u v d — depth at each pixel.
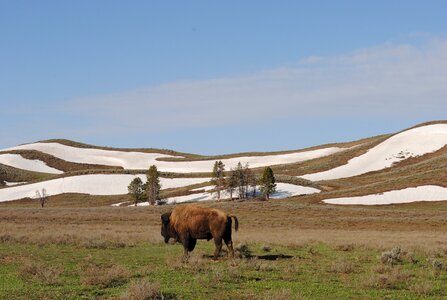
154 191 112.50
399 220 60.34
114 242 25.66
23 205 125.38
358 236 38.97
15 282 14.58
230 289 14.15
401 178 107.62
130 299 12.42
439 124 164.25
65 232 34.34
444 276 17.39
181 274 16.17
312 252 23.67
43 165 184.25
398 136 161.25
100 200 129.62
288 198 103.50
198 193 118.88
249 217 64.12
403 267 19.48
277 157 188.25
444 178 103.12
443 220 60.97
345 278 16.56
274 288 14.42
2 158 184.88
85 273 15.91
